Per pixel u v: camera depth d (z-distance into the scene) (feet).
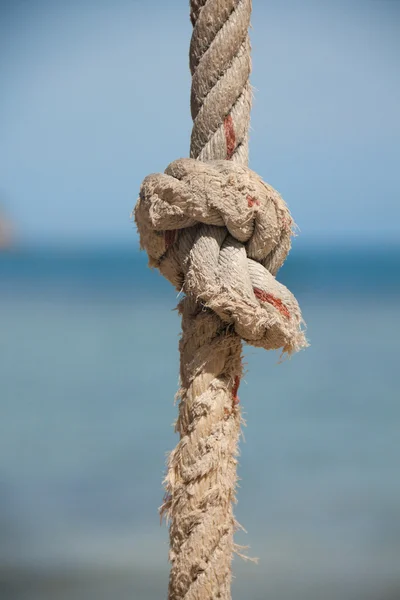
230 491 3.03
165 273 3.10
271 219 3.00
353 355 20.15
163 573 7.32
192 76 3.05
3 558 7.72
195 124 3.04
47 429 13.05
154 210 3.01
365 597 6.91
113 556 7.73
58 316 29.81
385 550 7.87
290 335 3.02
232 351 3.05
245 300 2.99
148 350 21.36
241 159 3.04
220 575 3.00
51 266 63.36
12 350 21.90
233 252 3.01
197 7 3.05
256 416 13.78
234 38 3.02
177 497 3.01
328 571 7.39
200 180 2.98
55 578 7.16
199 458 3.01
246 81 3.04
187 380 3.04
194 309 3.07
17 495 9.73
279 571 7.38
